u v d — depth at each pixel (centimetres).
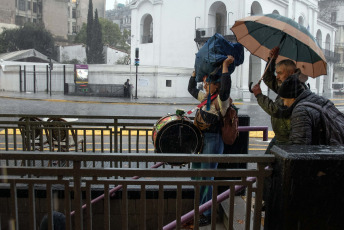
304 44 266
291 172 175
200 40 3328
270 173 194
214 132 305
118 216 361
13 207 197
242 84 3009
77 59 6147
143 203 200
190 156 193
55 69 3747
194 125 299
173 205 359
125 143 873
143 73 3111
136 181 198
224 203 342
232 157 193
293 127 221
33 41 5878
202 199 332
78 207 198
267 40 322
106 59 5856
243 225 292
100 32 5806
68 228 200
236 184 199
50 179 197
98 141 892
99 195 361
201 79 321
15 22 7119
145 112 1842
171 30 3678
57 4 7625
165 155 193
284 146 194
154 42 3788
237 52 311
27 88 3747
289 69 254
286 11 3459
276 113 255
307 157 175
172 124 295
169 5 3666
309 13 3719
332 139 218
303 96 237
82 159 192
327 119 220
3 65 4025
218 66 300
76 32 8894
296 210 176
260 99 271
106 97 3030
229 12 3111
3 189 350
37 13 7531
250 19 282
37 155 192
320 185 176
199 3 3425
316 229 178
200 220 321
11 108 1933
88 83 3322
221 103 287
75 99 2675
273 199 189
